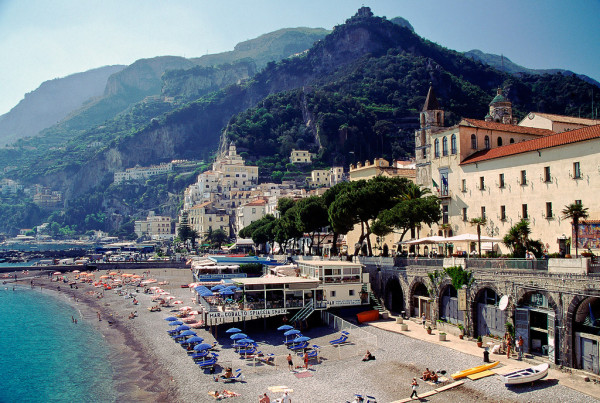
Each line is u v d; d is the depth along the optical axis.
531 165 63.50
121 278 152.50
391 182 83.56
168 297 109.62
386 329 61.72
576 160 57.03
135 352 68.25
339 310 71.56
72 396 52.09
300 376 50.00
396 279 70.69
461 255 64.56
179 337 72.44
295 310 71.38
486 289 53.84
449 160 79.38
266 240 156.50
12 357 68.31
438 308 61.34
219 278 107.06
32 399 51.62
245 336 62.88
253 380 50.56
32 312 105.12
